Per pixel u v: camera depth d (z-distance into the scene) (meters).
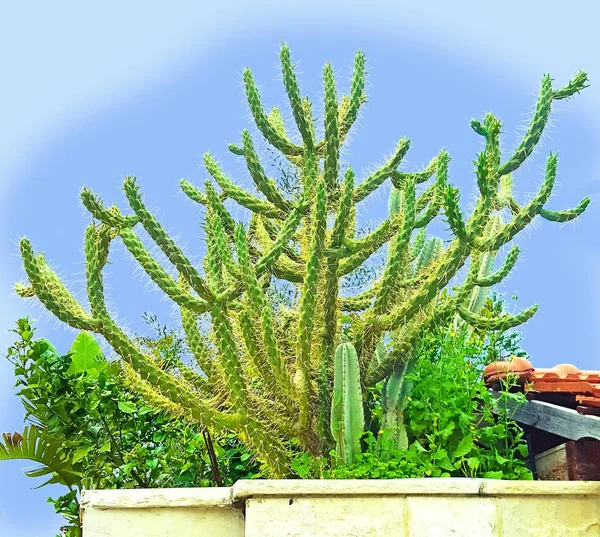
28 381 8.45
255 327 7.27
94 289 7.01
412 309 7.18
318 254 7.05
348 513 5.99
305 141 7.59
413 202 7.26
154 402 7.52
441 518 5.99
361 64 7.82
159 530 6.43
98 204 6.89
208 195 7.70
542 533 6.05
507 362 7.22
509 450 6.95
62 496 8.52
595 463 6.67
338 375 6.99
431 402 7.21
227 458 8.39
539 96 7.19
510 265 7.63
